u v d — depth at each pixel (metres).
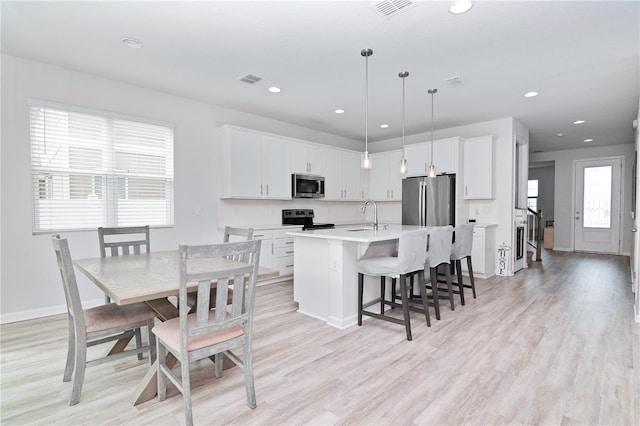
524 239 5.88
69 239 3.47
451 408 1.83
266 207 5.28
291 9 2.34
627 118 5.23
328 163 5.90
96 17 2.45
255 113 5.00
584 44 2.86
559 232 8.25
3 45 2.91
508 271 5.18
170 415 1.79
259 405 1.87
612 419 1.73
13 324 3.11
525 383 2.08
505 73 3.49
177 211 4.25
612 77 3.59
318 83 3.78
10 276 3.16
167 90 4.03
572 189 8.02
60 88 3.38
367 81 3.68
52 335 2.85
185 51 3.00
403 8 2.33
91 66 3.34
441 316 3.34
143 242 2.97
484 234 4.97
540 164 9.56
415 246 2.91
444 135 5.98
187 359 1.65
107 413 1.80
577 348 2.57
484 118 5.25
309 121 5.46
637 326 3.04
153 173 4.07
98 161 3.66
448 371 2.24
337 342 2.72
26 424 1.71
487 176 5.14
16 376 2.19
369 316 3.10
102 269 2.15
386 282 3.68
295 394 1.98
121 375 2.21
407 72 3.46
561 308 3.58
